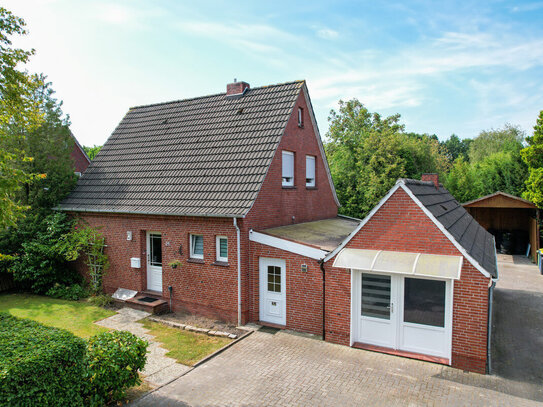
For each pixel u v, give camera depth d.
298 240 12.09
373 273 9.99
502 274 20.16
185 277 13.01
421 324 9.48
